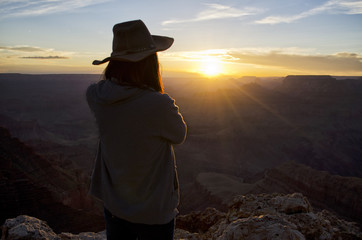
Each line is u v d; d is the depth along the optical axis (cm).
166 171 238
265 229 327
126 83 230
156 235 240
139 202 231
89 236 518
